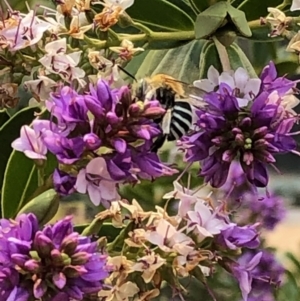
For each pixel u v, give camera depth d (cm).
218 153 27
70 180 26
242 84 27
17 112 31
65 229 26
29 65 28
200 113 27
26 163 29
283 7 30
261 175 27
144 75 31
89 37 29
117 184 26
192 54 31
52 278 25
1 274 25
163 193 34
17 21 28
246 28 29
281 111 27
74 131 26
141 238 27
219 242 27
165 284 31
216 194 29
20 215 26
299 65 32
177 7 31
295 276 40
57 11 29
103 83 26
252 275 28
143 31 30
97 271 26
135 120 26
